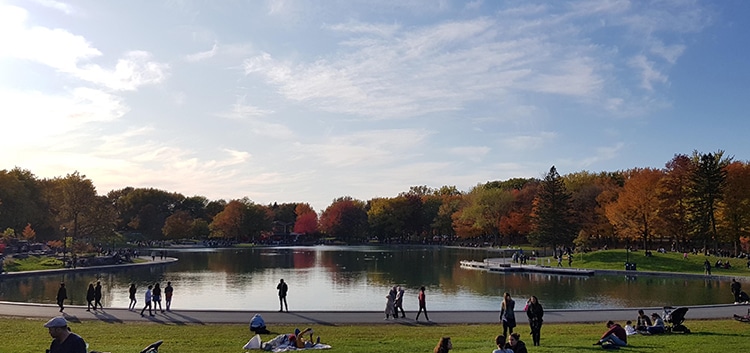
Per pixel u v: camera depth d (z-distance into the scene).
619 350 21.91
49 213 132.12
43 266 81.56
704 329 28.80
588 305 45.41
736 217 89.38
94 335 27.14
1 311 36.72
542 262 89.38
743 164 96.44
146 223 190.12
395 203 198.12
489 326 31.77
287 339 24.06
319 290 58.38
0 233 111.81
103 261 88.44
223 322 32.88
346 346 24.06
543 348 22.75
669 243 121.19
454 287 60.56
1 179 123.69
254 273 79.56
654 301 47.50
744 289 56.59
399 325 32.09
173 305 46.91
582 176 147.62
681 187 94.62
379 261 105.75
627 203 96.69
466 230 160.50
